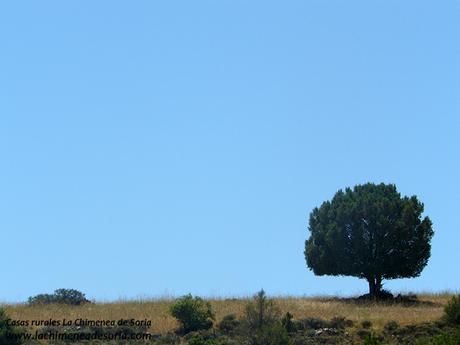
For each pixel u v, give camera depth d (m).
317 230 113.00
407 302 103.88
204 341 80.25
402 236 109.25
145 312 92.88
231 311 91.12
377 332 83.62
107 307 96.94
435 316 87.81
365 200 110.31
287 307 94.06
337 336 83.00
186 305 86.31
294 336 82.12
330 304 99.12
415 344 71.75
